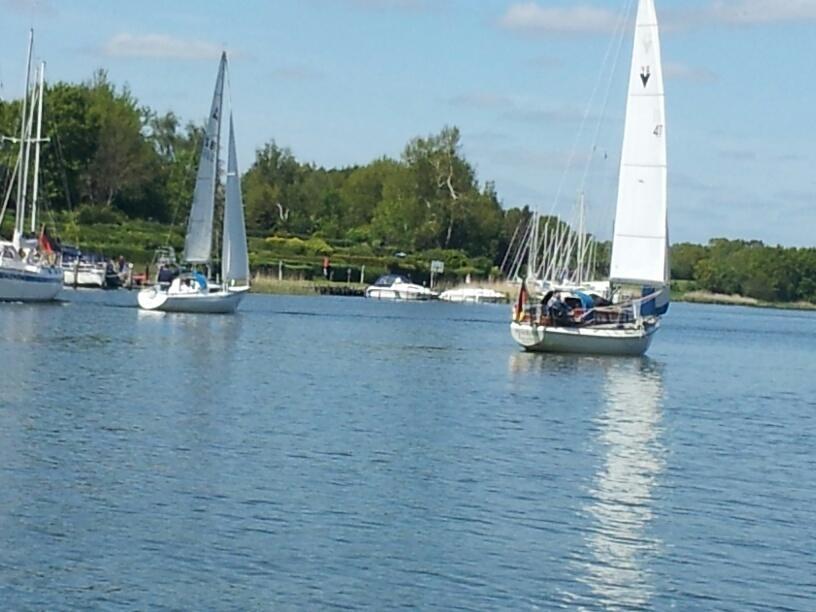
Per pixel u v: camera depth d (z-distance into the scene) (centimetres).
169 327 7981
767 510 3225
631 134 7138
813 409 5475
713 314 18588
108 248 14500
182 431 3853
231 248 9538
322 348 7181
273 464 3422
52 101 16738
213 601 2303
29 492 2967
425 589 2433
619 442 4147
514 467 3581
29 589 2316
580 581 2541
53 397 4422
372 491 3167
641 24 7062
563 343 7100
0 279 9019
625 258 7175
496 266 19650
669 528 2983
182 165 18488
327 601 2334
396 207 19438
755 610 2434
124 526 2725
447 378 5788
